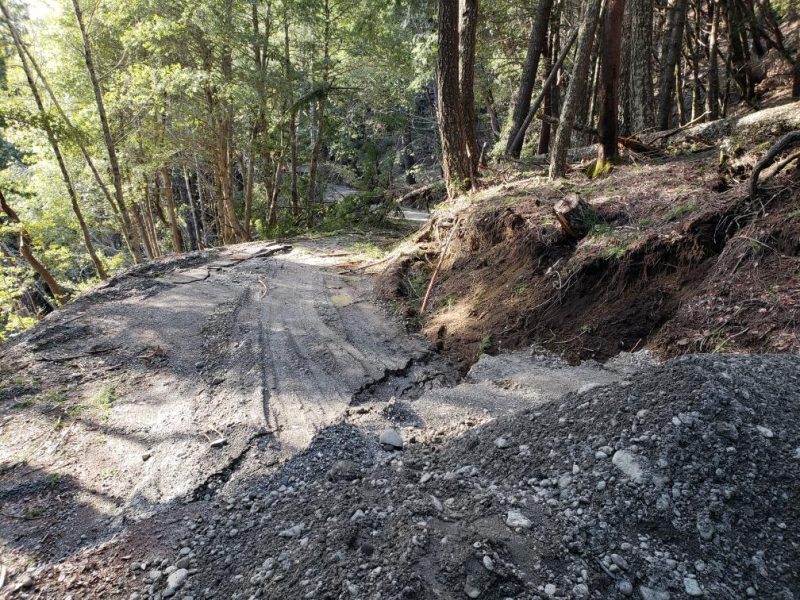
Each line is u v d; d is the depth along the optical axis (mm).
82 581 2617
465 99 9758
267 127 14789
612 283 4762
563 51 11953
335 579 2096
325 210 14641
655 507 2178
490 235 6570
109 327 6090
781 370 2854
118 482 3426
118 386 4742
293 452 3561
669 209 5113
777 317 3486
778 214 4066
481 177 9547
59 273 15484
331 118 16781
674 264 4480
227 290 7465
